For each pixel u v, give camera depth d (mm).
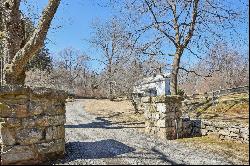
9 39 9492
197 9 17953
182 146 9977
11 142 7574
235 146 9531
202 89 35812
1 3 10195
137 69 27234
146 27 18297
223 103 16625
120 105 34500
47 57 35594
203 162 7562
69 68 95812
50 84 51031
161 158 8141
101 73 56750
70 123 18938
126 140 11477
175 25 18672
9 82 9188
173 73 18812
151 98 12680
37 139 8008
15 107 7668
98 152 9250
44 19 9062
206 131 11883
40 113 8109
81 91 65000
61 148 8633
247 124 10695
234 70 34125
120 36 18781
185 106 18750
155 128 12523
